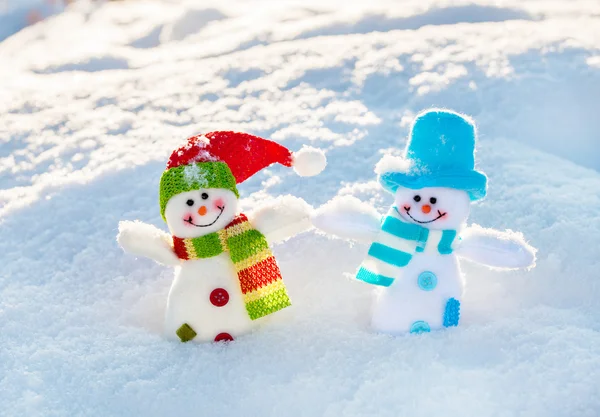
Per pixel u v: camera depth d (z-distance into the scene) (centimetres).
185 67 129
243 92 115
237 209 79
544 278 83
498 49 116
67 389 74
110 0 207
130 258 88
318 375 73
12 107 120
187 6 184
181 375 74
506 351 74
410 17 140
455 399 70
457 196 77
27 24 196
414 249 78
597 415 69
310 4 171
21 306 82
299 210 79
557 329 76
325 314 80
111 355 77
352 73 115
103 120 112
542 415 69
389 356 75
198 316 78
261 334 78
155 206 93
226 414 71
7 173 103
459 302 78
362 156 97
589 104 104
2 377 75
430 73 111
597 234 86
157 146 103
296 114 106
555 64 110
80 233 91
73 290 85
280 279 79
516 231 87
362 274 79
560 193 91
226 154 78
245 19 168
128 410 72
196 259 79
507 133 102
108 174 98
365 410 70
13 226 93
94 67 145
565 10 144
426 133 77
